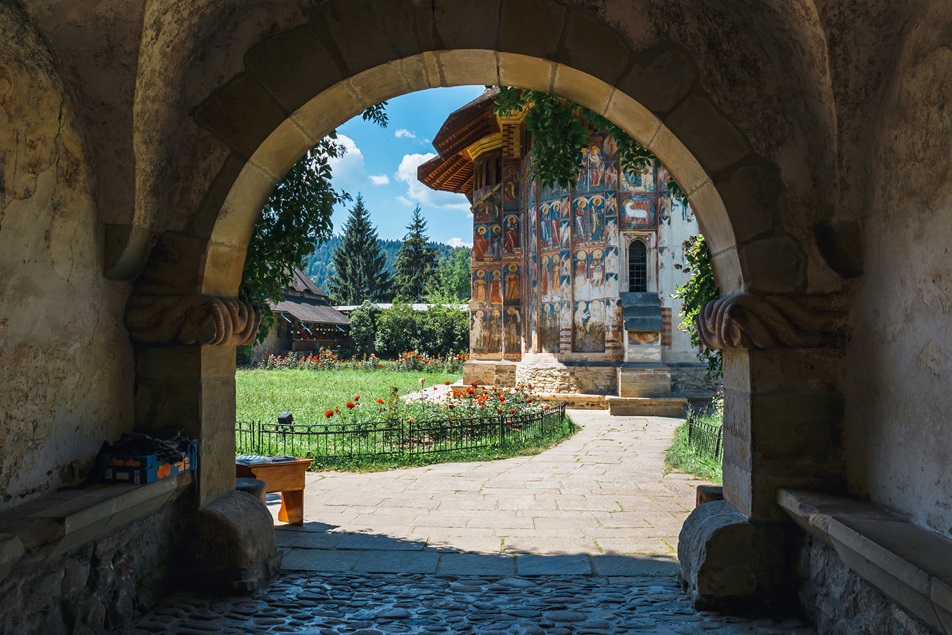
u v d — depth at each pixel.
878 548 2.81
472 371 21.94
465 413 12.96
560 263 18.50
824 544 3.62
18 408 3.16
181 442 4.04
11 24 3.15
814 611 3.75
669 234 17.58
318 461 9.70
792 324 3.98
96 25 3.49
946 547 2.79
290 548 5.61
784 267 4.04
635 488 8.20
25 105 3.21
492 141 23.12
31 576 2.99
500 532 6.18
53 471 3.43
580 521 6.60
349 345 45.69
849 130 3.73
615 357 17.62
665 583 4.75
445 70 4.50
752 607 4.03
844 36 3.53
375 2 4.18
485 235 23.23
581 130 7.20
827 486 3.97
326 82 4.21
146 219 4.00
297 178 5.99
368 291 68.12
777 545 4.01
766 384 4.01
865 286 3.78
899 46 3.43
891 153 3.49
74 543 3.17
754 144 4.09
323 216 6.18
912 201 3.29
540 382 18.64
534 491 8.02
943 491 3.00
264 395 19.80
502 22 4.16
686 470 9.32
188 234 4.18
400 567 5.12
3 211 3.05
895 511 3.40
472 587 4.65
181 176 4.20
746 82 4.10
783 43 3.90
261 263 5.89
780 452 3.99
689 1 4.12
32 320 3.25
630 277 17.80
